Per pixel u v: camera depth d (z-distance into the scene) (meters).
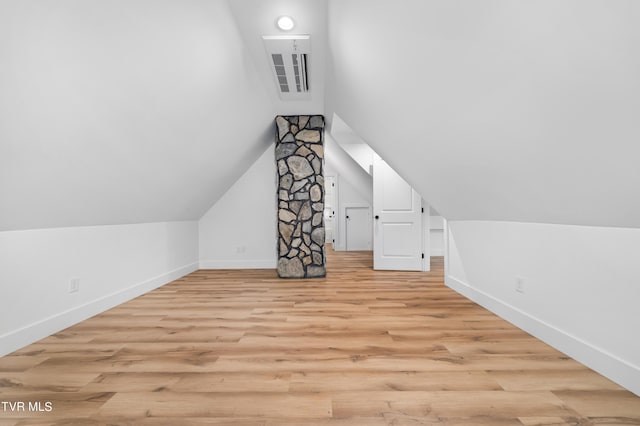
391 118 2.61
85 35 1.54
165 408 1.39
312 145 4.56
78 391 1.53
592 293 1.73
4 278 2.00
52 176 1.96
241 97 3.43
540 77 1.16
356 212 7.96
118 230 3.20
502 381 1.60
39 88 1.50
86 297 2.72
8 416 1.33
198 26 2.21
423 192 3.49
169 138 2.82
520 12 1.03
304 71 3.36
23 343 2.08
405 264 4.94
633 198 1.29
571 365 1.77
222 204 5.33
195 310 2.90
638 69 0.86
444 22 1.37
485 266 2.91
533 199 1.91
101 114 1.95
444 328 2.37
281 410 1.38
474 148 1.91
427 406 1.40
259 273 4.88
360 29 2.03
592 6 0.84
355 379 1.63
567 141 1.29
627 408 1.37
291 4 2.36
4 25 1.23
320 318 2.63
